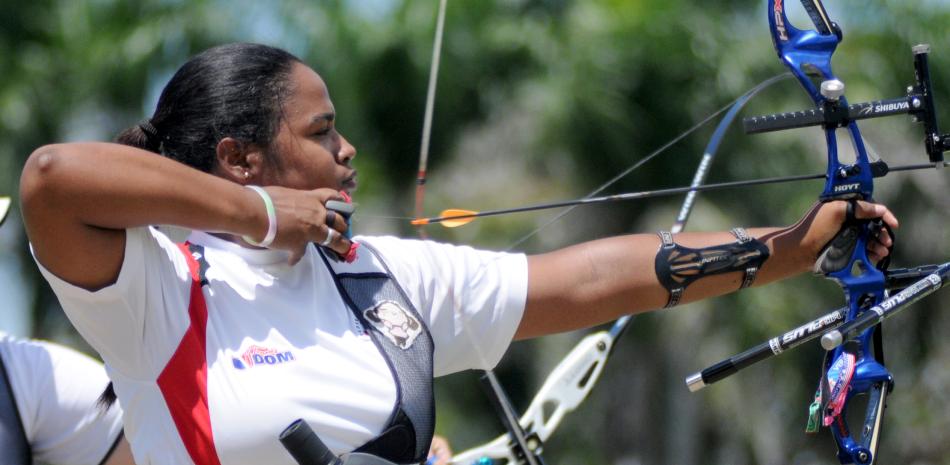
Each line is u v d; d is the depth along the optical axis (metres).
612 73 35.09
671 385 37.56
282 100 8.55
